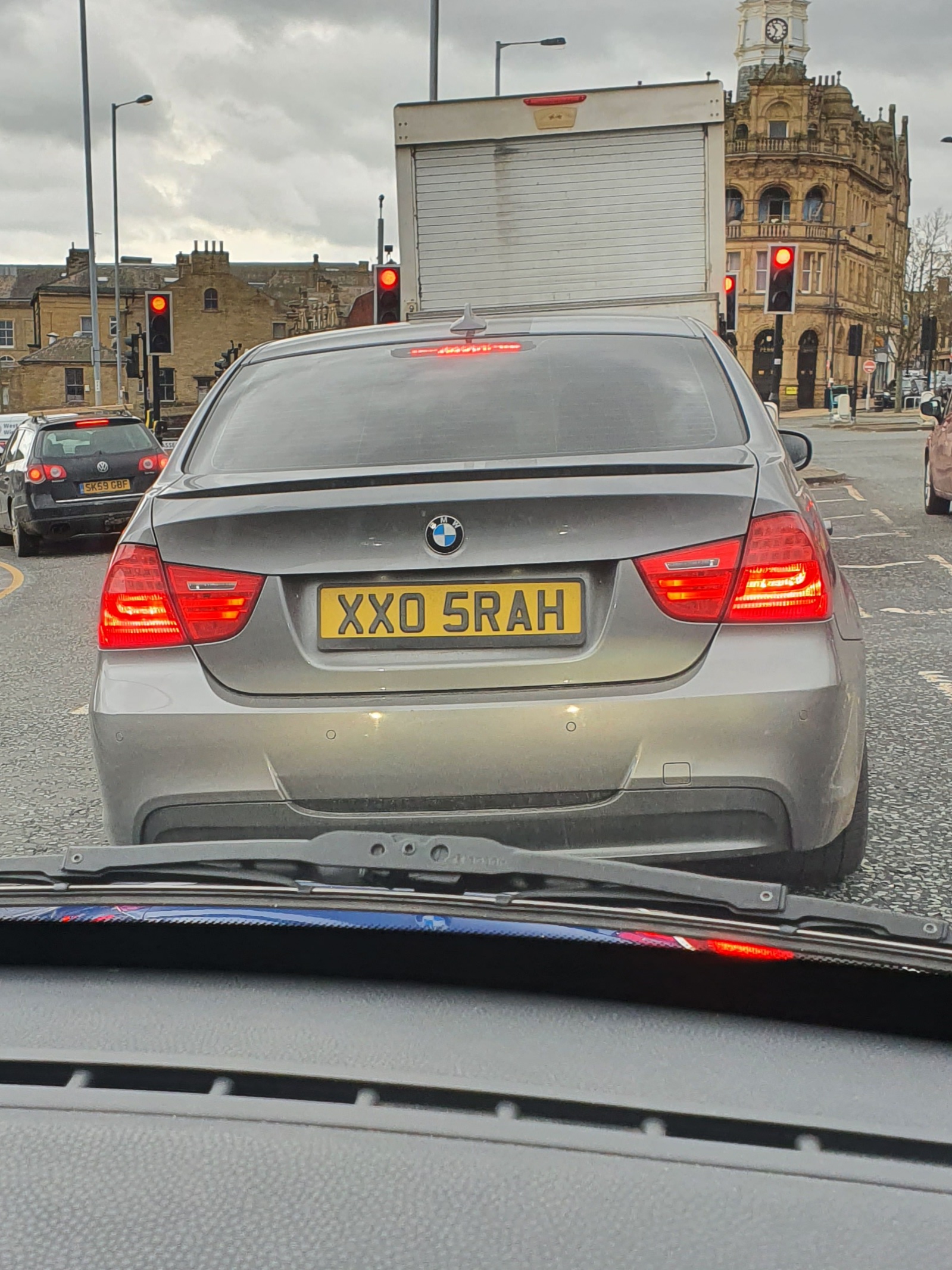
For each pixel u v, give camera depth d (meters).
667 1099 1.38
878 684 6.18
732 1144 1.29
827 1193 1.22
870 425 46.12
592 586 2.78
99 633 2.98
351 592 2.81
